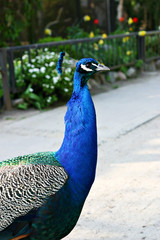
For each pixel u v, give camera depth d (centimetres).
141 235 310
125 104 737
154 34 1171
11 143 538
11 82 716
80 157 240
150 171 428
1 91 700
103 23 1309
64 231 243
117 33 1180
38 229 231
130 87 904
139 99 775
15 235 229
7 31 894
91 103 244
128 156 475
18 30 924
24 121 646
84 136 240
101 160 465
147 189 386
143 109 694
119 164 451
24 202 226
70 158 241
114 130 578
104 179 414
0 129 606
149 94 818
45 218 230
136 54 1086
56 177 234
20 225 228
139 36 1070
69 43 823
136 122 615
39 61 739
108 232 317
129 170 433
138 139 536
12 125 625
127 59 1031
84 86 244
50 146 520
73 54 874
